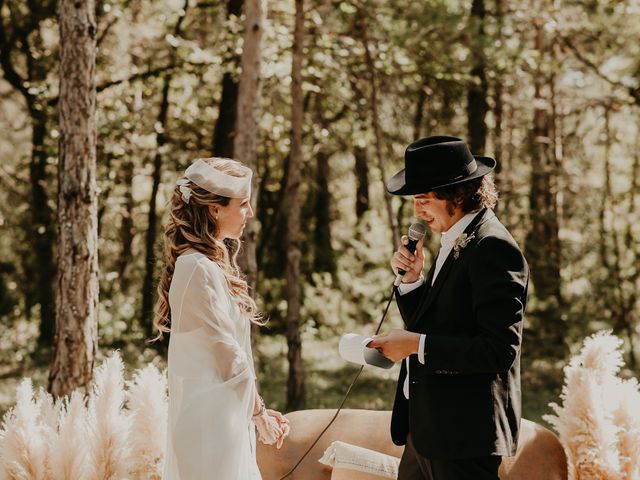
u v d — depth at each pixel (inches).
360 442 173.8
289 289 402.0
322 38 464.8
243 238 328.5
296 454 173.9
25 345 656.4
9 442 154.2
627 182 757.3
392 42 438.0
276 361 585.6
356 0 445.4
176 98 653.3
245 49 333.1
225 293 128.6
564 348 506.0
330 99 550.6
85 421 162.1
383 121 546.9
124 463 156.4
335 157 890.7
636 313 588.1
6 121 740.7
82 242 225.0
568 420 160.6
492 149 585.3
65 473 153.2
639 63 576.1
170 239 130.8
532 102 588.1
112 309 648.4
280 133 594.9
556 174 574.9
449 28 441.7
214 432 124.2
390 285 602.9
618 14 560.1
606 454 157.5
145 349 585.9
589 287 564.1
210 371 126.2
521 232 563.2
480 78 515.8
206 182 128.6
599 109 669.3
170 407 128.8
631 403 163.0
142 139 661.9
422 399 128.1
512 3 551.8
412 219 674.2
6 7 640.4
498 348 117.3
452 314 126.0
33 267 746.8
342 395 465.1
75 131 224.7
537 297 520.7
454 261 126.2
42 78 634.2
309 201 848.9
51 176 654.5
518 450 165.2
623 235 679.7
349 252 669.9
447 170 127.1
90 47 225.9
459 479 125.8
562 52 617.9
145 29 638.5
